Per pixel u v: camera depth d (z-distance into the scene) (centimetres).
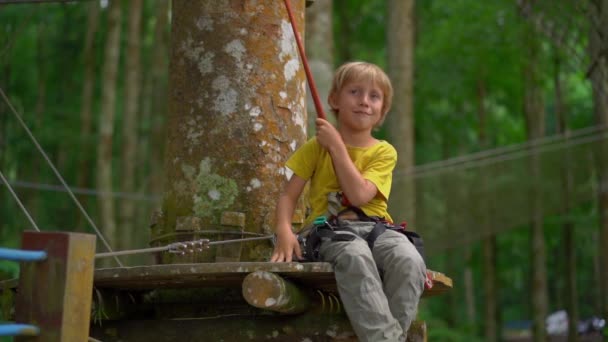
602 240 1412
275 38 466
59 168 2114
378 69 404
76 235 313
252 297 347
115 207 1783
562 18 1008
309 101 892
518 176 1309
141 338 420
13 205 2014
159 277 365
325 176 392
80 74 2194
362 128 397
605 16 936
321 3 1006
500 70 1852
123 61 2252
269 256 437
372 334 342
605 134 1374
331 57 1004
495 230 1283
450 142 2236
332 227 374
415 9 1995
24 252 304
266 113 454
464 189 1258
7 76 2081
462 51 1780
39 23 2011
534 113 1989
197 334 416
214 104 454
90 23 1870
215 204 442
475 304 3231
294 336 405
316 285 393
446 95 2000
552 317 2358
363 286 348
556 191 1340
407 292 357
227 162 447
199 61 460
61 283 307
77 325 311
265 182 446
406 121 1262
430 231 1225
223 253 431
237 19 461
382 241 369
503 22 1692
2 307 400
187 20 468
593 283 2370
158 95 1716
